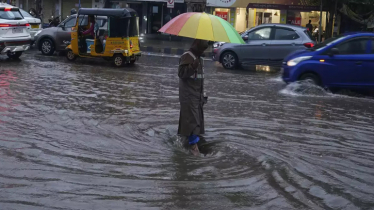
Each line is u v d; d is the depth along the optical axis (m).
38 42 18.39
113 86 11.08
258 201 4.31
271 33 16.84
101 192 4.36
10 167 4.93
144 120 7.55
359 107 9.80
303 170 5.29
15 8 15.61
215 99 10.00
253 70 17.36
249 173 5.11
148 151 5.82
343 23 28.61
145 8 32.06
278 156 5.82
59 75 12.52
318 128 7.56
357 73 11.47
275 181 4.86
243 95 10.75
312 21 29.27
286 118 8.27
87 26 16.48
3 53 15.10
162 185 4.62
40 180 4.60
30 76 11.96
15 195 4.19
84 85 10.98
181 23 5.60
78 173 4.86
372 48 11.54
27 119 7.18
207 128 7.25
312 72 11.81
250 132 7.09
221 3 28.75
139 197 4.28
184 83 5.94
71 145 5.90
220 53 17.36
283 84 13.18
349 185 4.86
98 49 16.23
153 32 32.41
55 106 8.30
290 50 16.41
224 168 5.27
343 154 6.09
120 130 6.80
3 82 10.68
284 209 4.14
